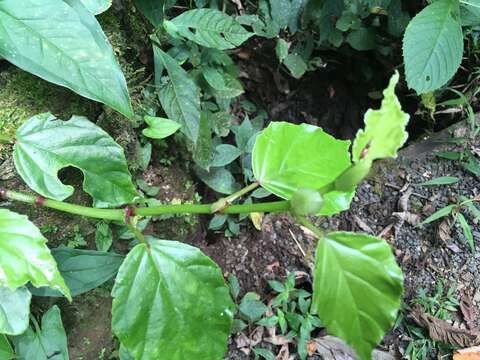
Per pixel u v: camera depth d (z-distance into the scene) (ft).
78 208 1.23
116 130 1.96
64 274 1.50
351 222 2.73
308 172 1.07
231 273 2.58
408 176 2.81
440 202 2.72
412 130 3.17
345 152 1.04
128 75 2.00
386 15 2.77
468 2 2.20
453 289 2.50
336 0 2.59
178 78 2.09
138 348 1.12
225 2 2.53
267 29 2.61
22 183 1.67
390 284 0.83
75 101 1.80
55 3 1.34
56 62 1.33
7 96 1.66
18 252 1.12
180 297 1.12
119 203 1.33
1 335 1.37
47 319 1.58
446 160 2.83
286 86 3.17
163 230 2.31
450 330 2.35
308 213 0.84
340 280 0.84
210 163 2.43
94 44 1.37
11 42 1.30
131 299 1.10
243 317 2.39
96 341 1.96
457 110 2.89
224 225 2.64
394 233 2.67
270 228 2.69
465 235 2.60
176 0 2.34
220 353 1.16
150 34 2.09
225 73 2.47
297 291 2.45
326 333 2.44
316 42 2.90
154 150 2.30
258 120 3.00
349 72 3.26
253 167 1.08
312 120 3.34
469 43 2.81
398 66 2.86
